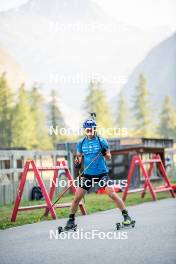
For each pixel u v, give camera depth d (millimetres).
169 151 25922
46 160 19719
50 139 56656
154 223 9891
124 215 9508
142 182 21250
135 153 21125
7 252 7445
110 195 9555
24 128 56438
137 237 8281
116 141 21312
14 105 57281
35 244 8070
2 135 56094
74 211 9477
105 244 7789
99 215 11953
